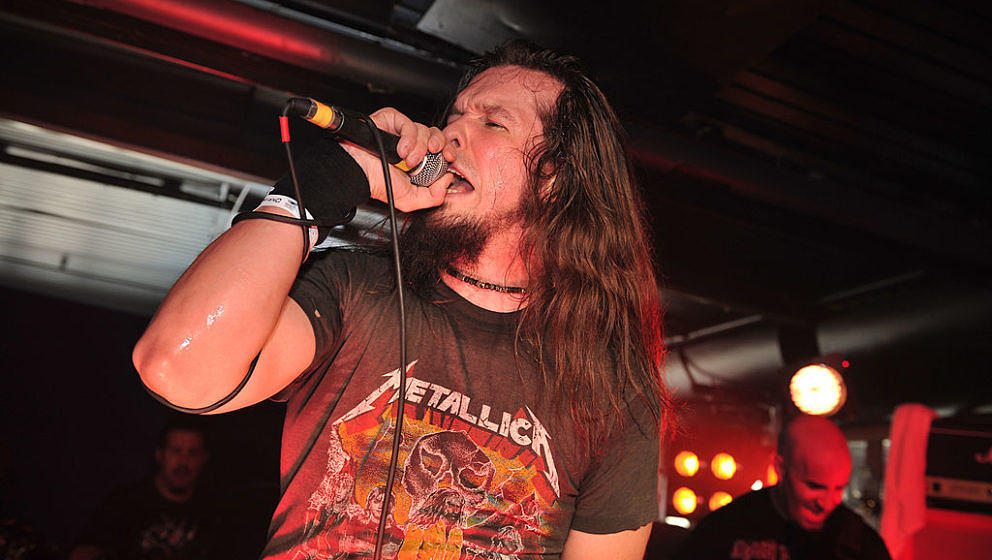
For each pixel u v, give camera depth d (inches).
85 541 145.9
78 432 323.9
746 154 151.1
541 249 50.1
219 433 208.8
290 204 40.3
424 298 45.4
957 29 125.0
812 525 116.6
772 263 214.4
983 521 138.0
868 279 209.5
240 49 129.4
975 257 168.6
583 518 46.9
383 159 42.6
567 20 114.4
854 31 128.2
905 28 126.2
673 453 266.5
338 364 42.8
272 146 159.5
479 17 116.3
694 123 143.9
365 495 40.8
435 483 41.6
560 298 49.4
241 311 36.5
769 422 269.4
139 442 329.7
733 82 139.3
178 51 126.6
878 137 153.0
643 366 51.5
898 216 161.3
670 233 197.8
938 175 163.3
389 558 40.1
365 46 124.4
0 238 263.3
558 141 52.7
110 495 150.9
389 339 43.4
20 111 142.5
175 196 191.5
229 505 157.5
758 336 240.2
